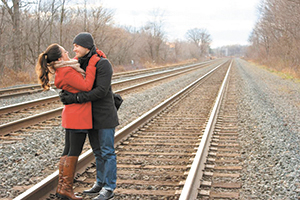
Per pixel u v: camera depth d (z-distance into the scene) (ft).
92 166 15.66
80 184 13.87
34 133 22.77
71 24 90.27
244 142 20.43
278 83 61.36
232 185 13.44
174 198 12.35
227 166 15.85
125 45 130.31
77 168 14.85
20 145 19.74
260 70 112.06
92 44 11.94
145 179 14.39
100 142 12.19
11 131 22.86
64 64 11.31
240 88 52.49
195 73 95.14
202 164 15.55
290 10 82.74
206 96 42.55
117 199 12.41
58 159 17.40
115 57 124.98
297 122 26.22
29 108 32.01
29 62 79.82
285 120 26.96
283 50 105.09
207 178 14.35
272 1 104.78
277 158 16.81
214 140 20.77
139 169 15.79
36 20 78.79
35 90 44.98
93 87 11.84
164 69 118.32
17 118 27.78
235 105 35.35
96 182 12.87
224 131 23.44
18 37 65.57
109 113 12.09
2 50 62.54
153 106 34.37
